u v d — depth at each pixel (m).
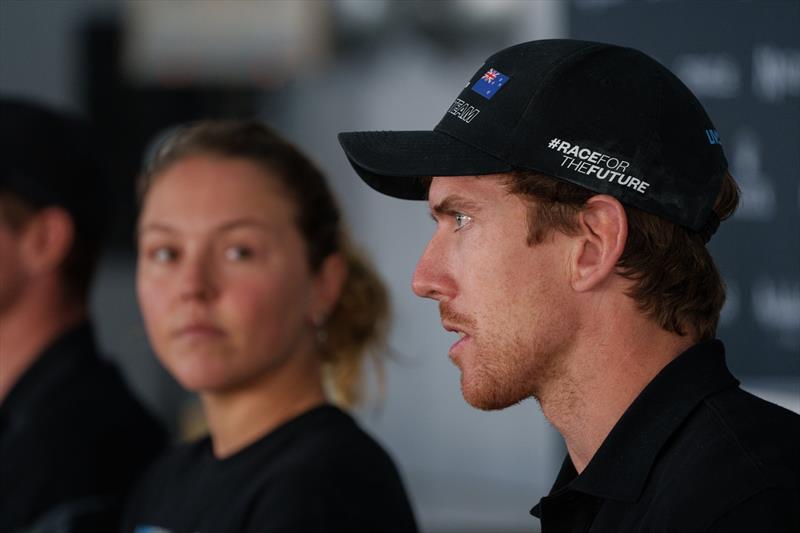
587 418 3.95
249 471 5.48
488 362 3.96
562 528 3.94
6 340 6.92
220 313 5.63
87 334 7.08
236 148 5.90
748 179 8.22
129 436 6.73
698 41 8.32
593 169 3.87
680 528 3.40
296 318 5.82
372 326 6.38
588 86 3.96
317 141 10.12
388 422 9.80
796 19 8.30
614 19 8.48
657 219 3.91
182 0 10.34
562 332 3.91
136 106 10.45
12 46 10.79
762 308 8.18
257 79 10.26
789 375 8.15
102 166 7.54
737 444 3.50
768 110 8.27
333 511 5.05
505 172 3.93
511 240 3.94
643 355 3.91
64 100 10.60
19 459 6.41
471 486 9.69
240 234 5.72
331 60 10.09
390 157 4.06
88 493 6.38
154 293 5.79
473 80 4.20
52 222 7.05
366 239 10.01
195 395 10.36
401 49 9.94
